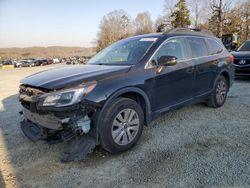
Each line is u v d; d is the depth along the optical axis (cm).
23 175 299
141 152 345
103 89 315
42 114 309
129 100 346
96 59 455
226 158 318
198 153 335
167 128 432
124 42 464
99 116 314
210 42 529
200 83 480
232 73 586
